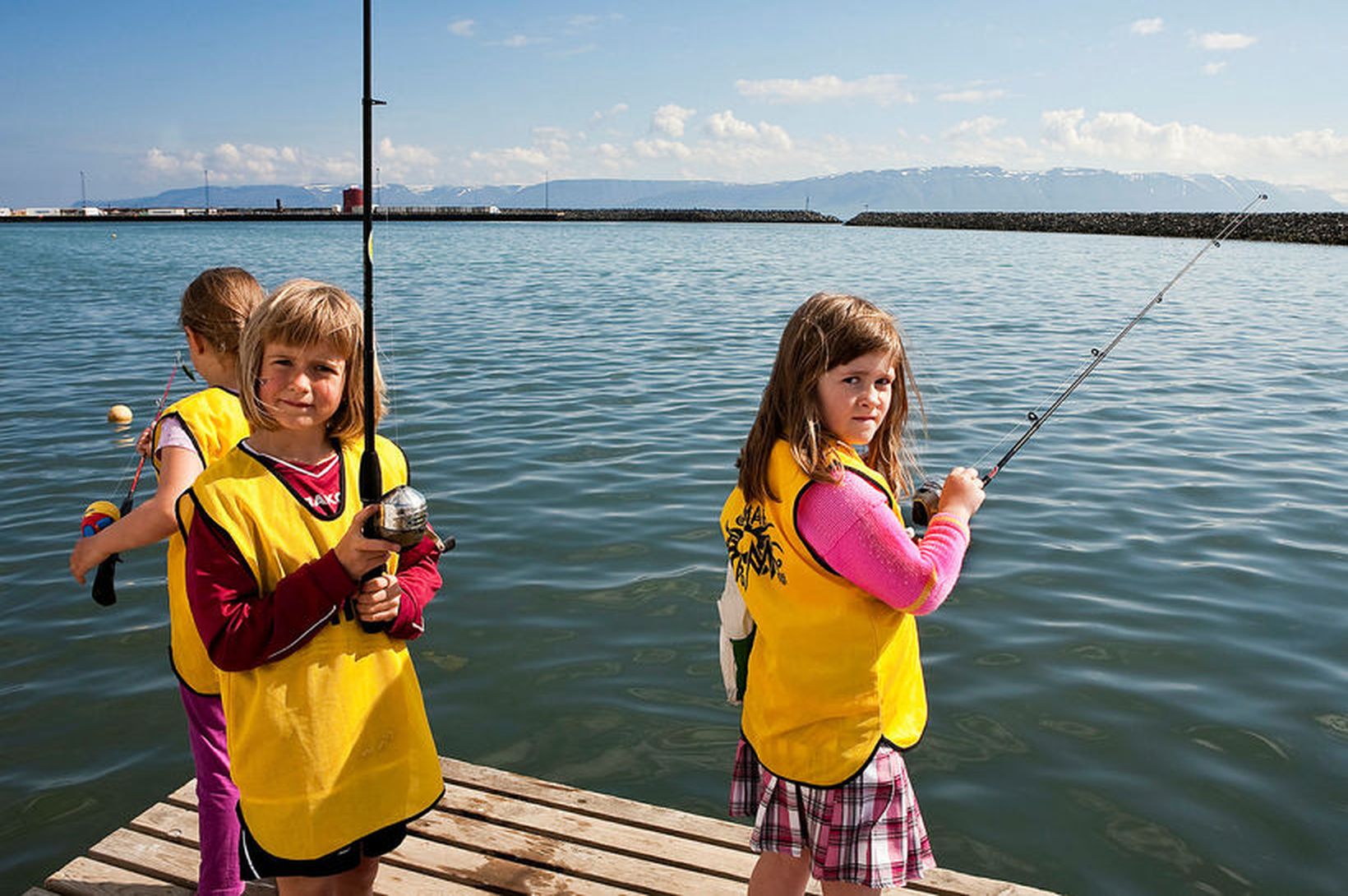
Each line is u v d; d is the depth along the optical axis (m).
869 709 1.90
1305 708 3.92
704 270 25.94
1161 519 5.96
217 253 35.50
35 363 11.17
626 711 4.04
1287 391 9.57
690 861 2.67
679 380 10.04
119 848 2.77
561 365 10.89
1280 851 3.15
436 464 7.05
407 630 1.99
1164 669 4.23
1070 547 5.53
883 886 1.90
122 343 12.67
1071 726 3.84
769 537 1.93
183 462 2.16
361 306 2.02
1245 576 5.12
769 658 1.96
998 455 7.24
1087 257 31.56
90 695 4.18
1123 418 8.41
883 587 1.82
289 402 1.86
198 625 1.83
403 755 1.98
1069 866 3.10
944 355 11.62
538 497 6.35
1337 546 5.51
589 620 4.76
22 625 4.74
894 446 2.10
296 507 1.91
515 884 2.58
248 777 1.88
